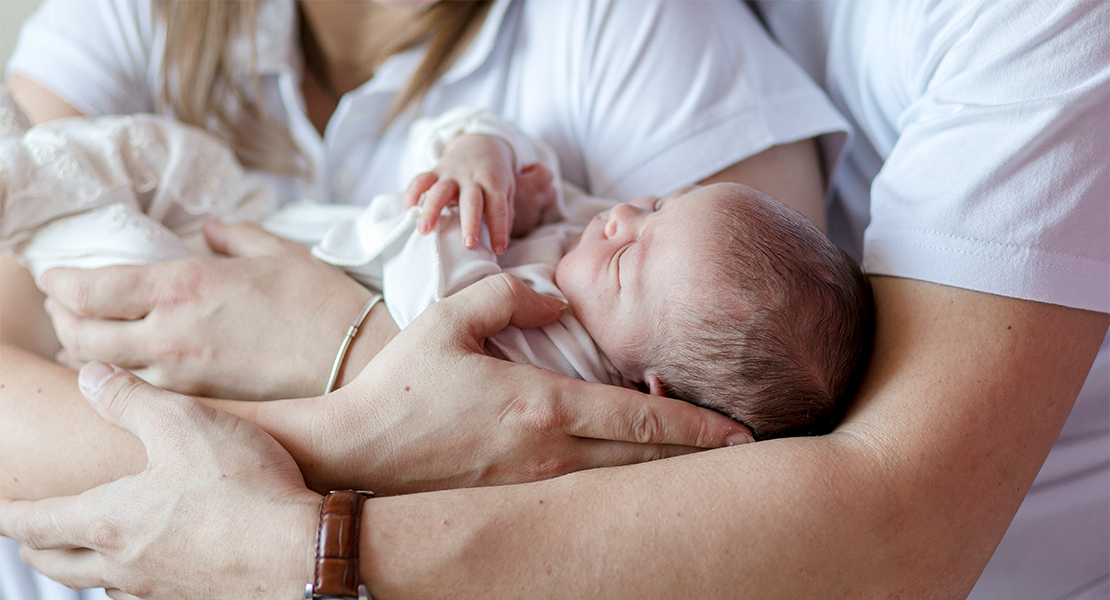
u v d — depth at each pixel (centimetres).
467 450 74
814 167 110
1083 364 72
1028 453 69
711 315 81
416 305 84
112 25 129
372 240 91
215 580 68
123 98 131
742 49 108
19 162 95
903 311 76
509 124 110
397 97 125
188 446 71
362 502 67
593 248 91
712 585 64
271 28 129
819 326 79
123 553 70
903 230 77
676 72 105
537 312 83
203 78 128
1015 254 71
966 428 67
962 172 73
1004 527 69
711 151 104
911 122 85
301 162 132
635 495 67
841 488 66
